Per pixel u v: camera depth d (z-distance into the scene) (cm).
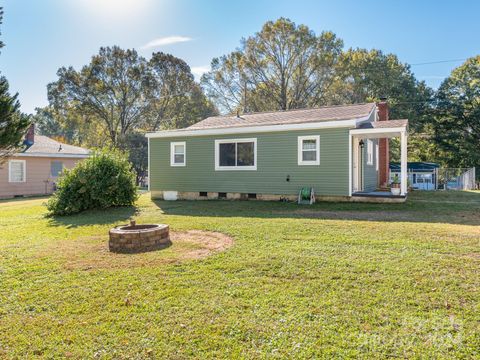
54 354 293
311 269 478
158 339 311
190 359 281
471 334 306
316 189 1288
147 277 464
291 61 3331
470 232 694
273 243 629
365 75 3350
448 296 380
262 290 410
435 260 503
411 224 792
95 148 1333
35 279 471
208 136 1498
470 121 3116
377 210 1038
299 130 1312
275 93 3466
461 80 3241
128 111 3909
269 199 1377
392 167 2547
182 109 4022
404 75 3503
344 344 296
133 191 1289
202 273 474
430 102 3309
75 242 694
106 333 323
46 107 4359
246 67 3425
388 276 443
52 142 2631
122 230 644
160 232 643
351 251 562
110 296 404
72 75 3638
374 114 1598
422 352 283
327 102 3422
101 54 3691
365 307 360
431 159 3450
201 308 367
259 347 295
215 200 1437
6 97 1178
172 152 1583
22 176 2212
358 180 1398
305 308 361
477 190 2002
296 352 286
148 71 3834
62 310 372
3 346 307
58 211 1127
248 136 1411
